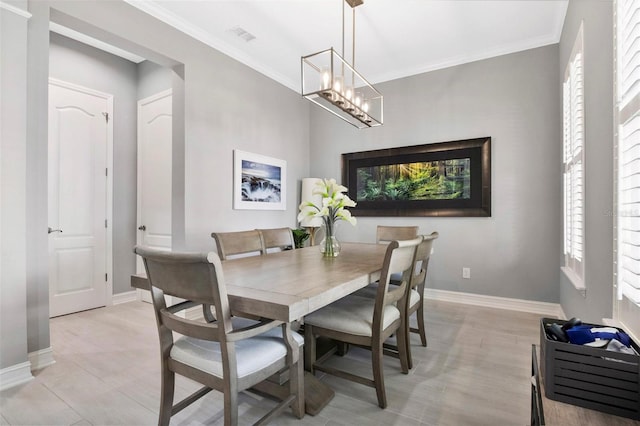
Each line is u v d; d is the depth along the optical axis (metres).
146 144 3.90
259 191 3.98
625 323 1.35
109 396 1.85
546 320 1.08
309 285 1.49
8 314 1.96
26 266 2.12
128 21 2.66
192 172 3.18
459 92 3.76
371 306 1.99
